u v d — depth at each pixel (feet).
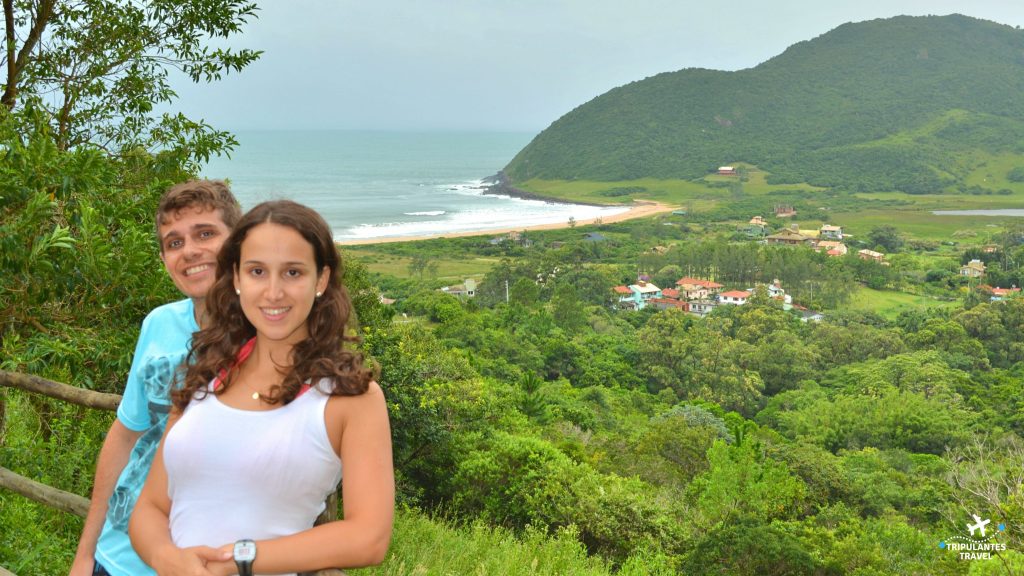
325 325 4.93
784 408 257.55
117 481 6.42
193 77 24.72
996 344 328.08
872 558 66.03
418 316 302.25
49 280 12.53
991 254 535.60
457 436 58.80
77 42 23.52
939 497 109.60
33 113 16.14
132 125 22.65
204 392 4.96
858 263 490.90
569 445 90.48
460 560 23.21
